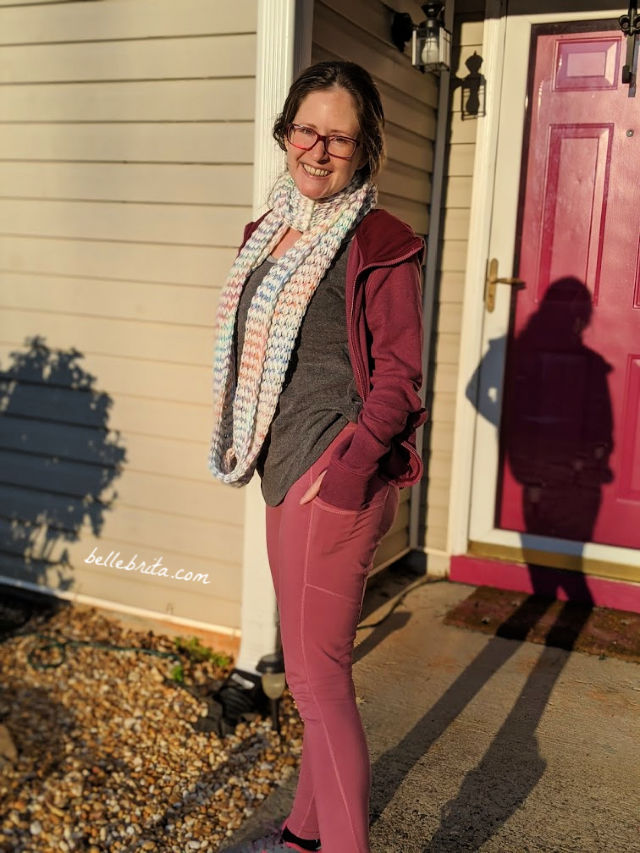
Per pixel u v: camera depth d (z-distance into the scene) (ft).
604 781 7.73
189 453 10.77
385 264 5.39
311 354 5.77
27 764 9.16
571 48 10.90
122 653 10.98
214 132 9.99
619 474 11.23
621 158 10.80
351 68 5.59
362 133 5.60
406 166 11.03
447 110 11.66
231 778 8.75
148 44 10.15
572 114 10.98
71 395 11.38
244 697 9.63
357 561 5.58
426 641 10.35
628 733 8.48
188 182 10.25
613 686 9.35
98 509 11.46
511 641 10.34
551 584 11.53
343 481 5.31
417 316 5.42
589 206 11.02
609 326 11.07
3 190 11.30
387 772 7.84
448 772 7.84
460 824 7.16
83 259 11.00
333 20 9.30
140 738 9.52
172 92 10.13
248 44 9.61
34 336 11.49
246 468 6.07
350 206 5.76
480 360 11.73
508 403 11.73
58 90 10.76
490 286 11.55
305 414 5.75
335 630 5.66
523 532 11.84
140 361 10.88
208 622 11.02
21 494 11.95
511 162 11.30
